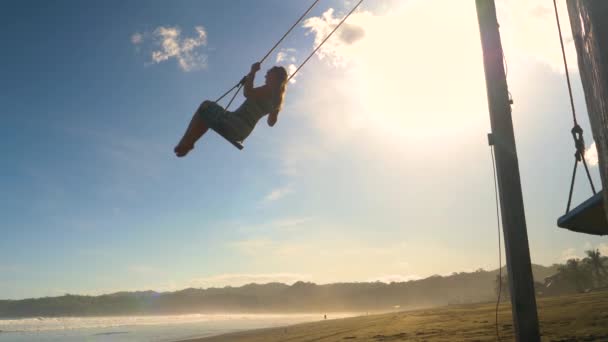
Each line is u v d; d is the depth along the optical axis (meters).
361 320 67.69
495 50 6.61
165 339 77.19
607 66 1.80
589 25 1.94
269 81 5.32
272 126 5.40
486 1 6.78
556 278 135.62
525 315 5.86
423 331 27.11
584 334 16.50
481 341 18.86
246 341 45.91
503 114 6.43
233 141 5.07
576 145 4.66
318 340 30.80
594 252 131.38
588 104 2.11
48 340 84.25
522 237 6.05
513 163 6.28
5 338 91.12
